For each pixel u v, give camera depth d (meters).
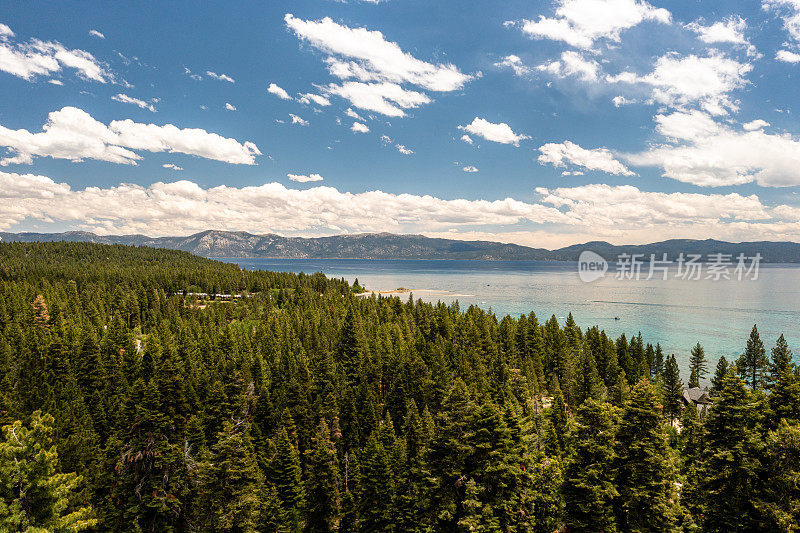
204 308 166.25
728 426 31.98
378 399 74.56
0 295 130.50
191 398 61.84
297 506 48.03
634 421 31.30
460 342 111.25
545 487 36.44
